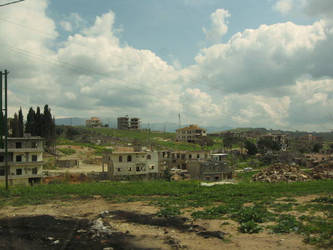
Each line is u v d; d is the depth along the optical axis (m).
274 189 30.66
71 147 113.81
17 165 56.94
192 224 16.03
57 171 78.06
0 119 29.56
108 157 71.38
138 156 71.75
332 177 51.69
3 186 33.91
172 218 17.59
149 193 28.72
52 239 13.84
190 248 12.17
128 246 12.71
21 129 97.25
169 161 88.25
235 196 26.44
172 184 36.25
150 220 17.30
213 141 163.12
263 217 16.66
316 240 12.12
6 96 29.52
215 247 12.15
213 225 15.67
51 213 19.52
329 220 15.45
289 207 19.59
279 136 179.50
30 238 14.02
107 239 13.72
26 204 23.06
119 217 18.22
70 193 28.81
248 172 87.38
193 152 87.69
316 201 21.91
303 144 184.12
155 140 152.12
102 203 23.34
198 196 26.11
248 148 126.94
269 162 109.81
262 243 12.36
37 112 102.25
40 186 33.41
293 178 48.31
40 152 59.94
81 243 13.21
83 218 18.03
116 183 38.06
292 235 13.23
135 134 173.38
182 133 161.75
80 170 81.88
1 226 16.19
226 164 71.94
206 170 69.50
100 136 147.00
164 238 13.73
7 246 12.88
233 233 14.05
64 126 155.12
